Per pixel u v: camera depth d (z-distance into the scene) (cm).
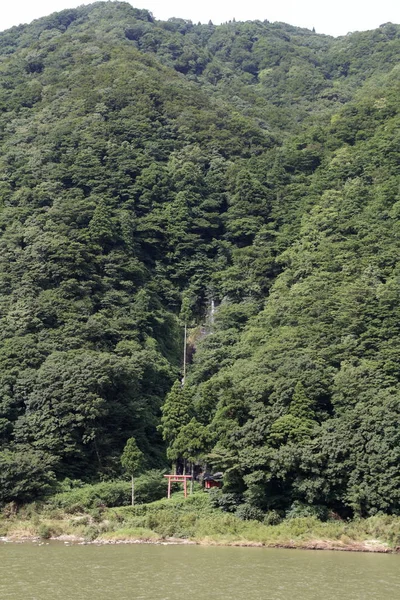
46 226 12275
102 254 12519
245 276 13062
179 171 14788
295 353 10075
